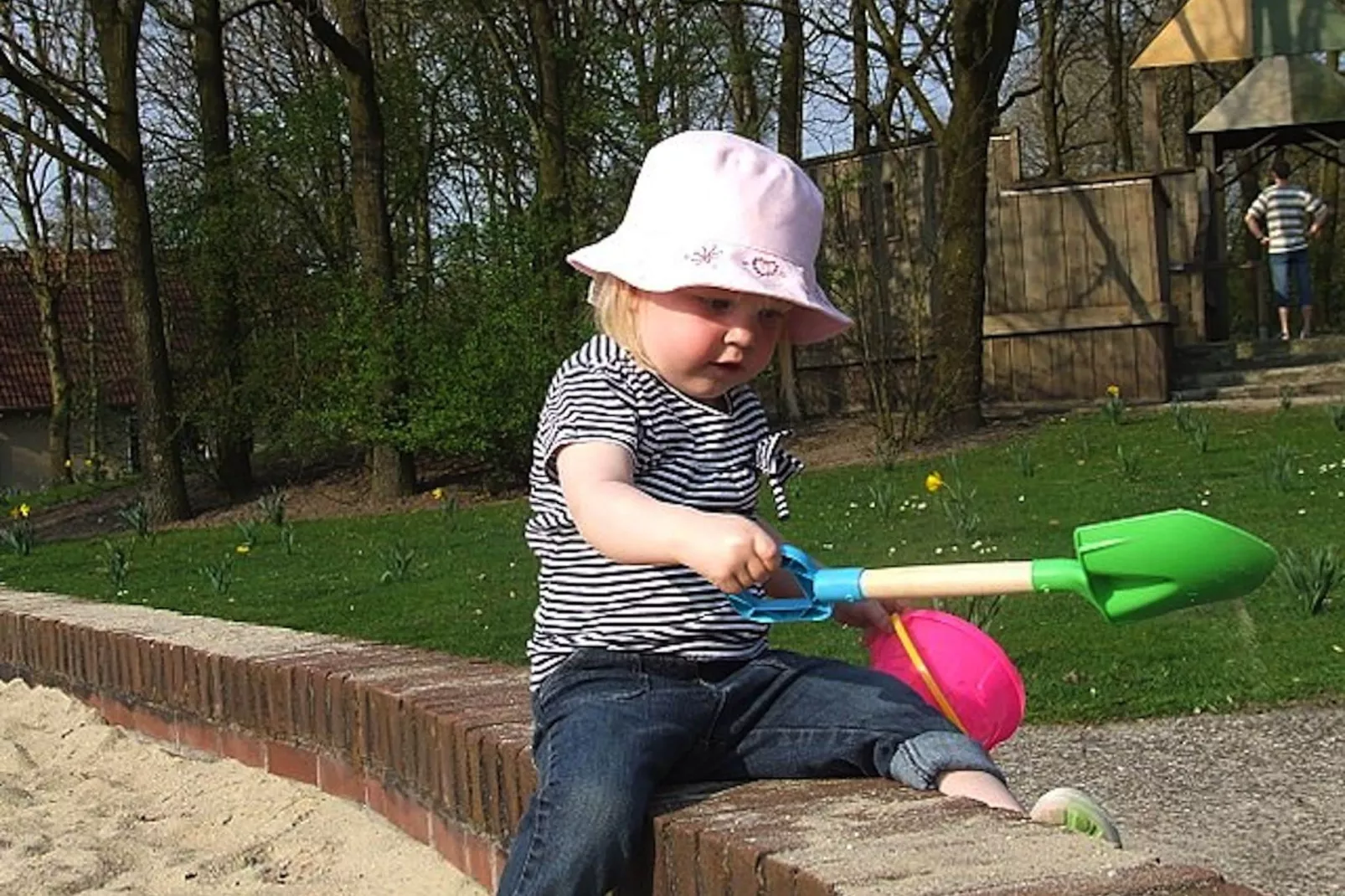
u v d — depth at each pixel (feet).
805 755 9.30
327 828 14.58
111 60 55.36
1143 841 13.60
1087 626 21.67
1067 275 54.60
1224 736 16.72
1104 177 53.93
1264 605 22.02
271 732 16.12
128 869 14.44
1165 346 53.98
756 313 9.46
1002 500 35.42
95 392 108.17
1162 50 64.54
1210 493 32.96
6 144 94.38
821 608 8.67
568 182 61.41
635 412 9.39
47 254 103.45
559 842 8.72
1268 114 66.18
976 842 7.75
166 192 63.10
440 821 12.81
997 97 51.13
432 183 70.18
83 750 18.88
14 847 15.08
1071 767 16.05
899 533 31.89
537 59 59.57
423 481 56.80
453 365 52.01
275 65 86.84
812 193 10.02
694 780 9.57
